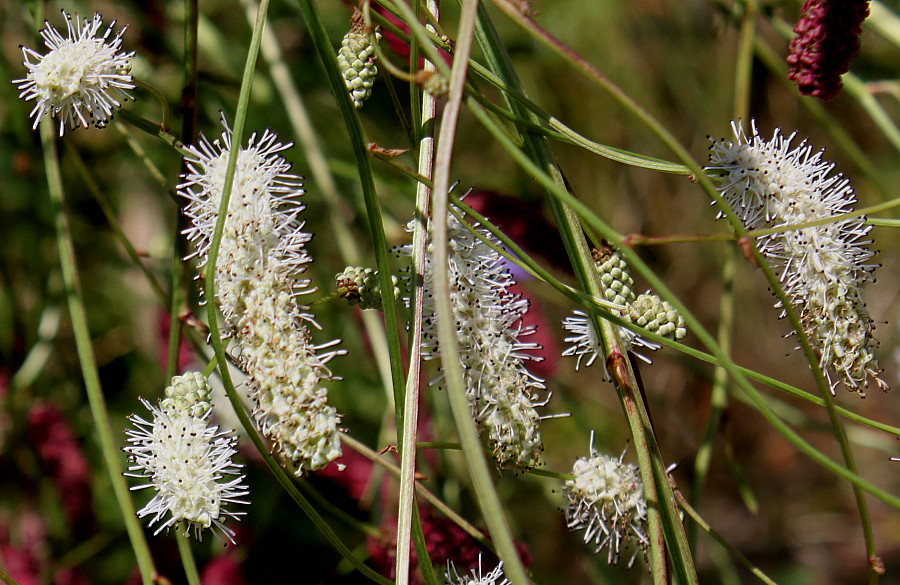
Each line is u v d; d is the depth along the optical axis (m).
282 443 0.58
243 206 0.59
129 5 0.81
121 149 0.84
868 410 1.46
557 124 0.62
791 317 0.59
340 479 0.75
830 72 0.61
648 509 0.61
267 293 0.59
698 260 1.28
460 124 1.08
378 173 0.81
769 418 0.58
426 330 0.61
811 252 0.61
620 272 0.62
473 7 0.58
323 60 0.59
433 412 0.76
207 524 0.59
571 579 0.95
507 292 0.61
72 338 0.87
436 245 0.57
